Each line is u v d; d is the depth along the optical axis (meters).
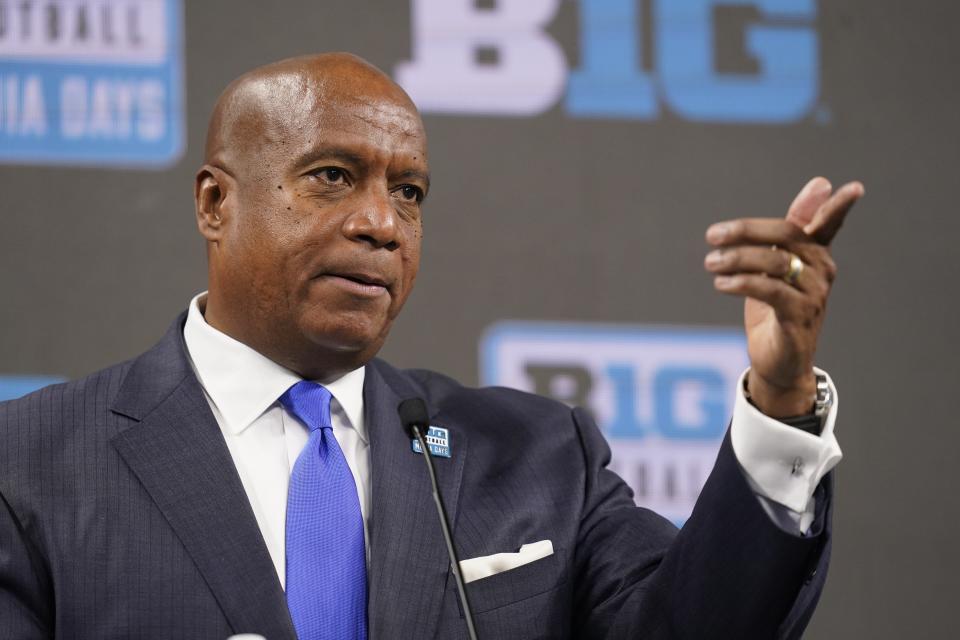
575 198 11.62
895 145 12.04
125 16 11.18
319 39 11.48
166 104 11.18
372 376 7.60
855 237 11.86
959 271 11.92
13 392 10.72
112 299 10.94
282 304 6.98
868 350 11.72
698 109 11.88
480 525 7.19
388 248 6.98
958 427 11.69
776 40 12.05
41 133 10.98
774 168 11.91
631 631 6.70
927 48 12.20
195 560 6.52
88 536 6.51
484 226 11.48
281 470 7.04
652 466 11.37
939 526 11.55
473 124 11.59
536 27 11.76
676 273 11.65
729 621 6.33
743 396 6.30
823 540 6.23
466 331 11.35
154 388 7.11
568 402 11.38
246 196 7.05
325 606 6.64
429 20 11.66
